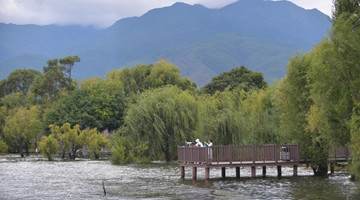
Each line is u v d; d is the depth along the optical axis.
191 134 55.34
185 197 24.92
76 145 68.69
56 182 34.03
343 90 23.19
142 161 56.06
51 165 53.72
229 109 57.31
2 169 47.34
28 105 108.69
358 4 25.03
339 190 26.88
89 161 62.50
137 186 30.64
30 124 82.94
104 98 84.62
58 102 90.69
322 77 23.95
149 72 100.06
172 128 55.50
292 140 40.53
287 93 36.00
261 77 99.50
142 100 57.78
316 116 26.31
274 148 34.94
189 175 38.22
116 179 35.75
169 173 40.62
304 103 35.09
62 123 81.44
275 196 24.62
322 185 29.36
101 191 28.30
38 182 34.09
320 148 34.88
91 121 82.31
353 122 20.95
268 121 49.47
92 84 93.56
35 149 90.94
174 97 56.59
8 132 83.12
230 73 102.50
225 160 33.25
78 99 87.06
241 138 53.53
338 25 23.52
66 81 113.94
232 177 35.12
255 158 34.22
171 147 55.59
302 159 36.53
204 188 28.52
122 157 55.62
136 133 55.12
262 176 35.88
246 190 27.16
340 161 36.47
